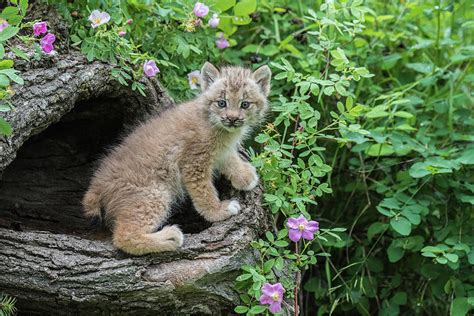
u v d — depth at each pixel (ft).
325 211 23.40
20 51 15.94
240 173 18.07
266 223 18.12
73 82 17.22
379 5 26.04
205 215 17.76
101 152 21.13
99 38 18.21
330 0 20.12
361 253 22.11
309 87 18.34
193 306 16.60
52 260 15.90
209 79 18.69
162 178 17.81
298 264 17.39
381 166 22.63
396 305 21.34
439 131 22.61
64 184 20.67
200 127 18.04
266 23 24.04
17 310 16.46
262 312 16.62
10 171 20.29
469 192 20.98
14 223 19.63
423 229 21.70
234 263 16.74
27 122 16.15
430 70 23.59
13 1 16.85
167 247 16.34
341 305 21.83
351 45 23.75
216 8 20.98
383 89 24.57
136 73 18.58
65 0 18.69
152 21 20.22
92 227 19.38
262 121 19.70
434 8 24.52
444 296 20.89
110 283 15.92
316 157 17.98
